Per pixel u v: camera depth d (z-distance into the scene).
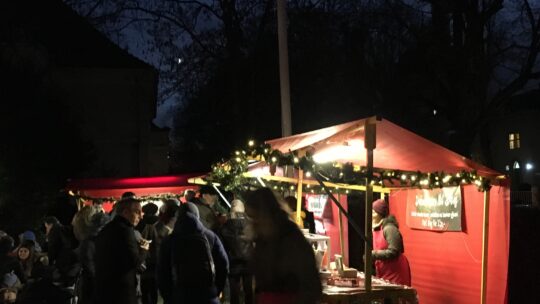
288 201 9.25
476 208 8.02
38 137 16.55
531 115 50.59
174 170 40.22
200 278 6.60
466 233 8.17
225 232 8.97
